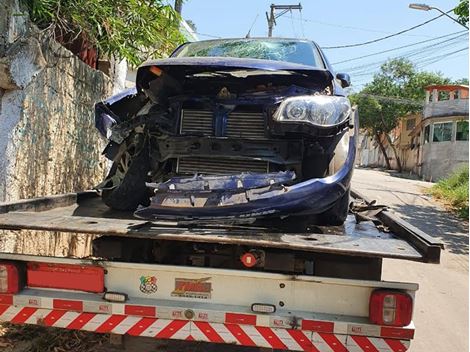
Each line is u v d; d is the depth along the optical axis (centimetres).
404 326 248
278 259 261
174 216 278
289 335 255
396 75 3675
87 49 609
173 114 338
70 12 477
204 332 260
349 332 251
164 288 267
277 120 304
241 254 278
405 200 1484
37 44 420
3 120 392
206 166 327
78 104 543
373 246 257
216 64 313
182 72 329
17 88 399
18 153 407
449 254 784
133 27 541
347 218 375
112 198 348
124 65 736
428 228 1034
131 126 346
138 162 342
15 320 273
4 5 375
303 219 309
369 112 3641
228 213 277
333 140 323
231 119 330
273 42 438
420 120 3291
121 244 282
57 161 491
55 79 477
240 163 322
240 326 257
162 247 308
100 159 621
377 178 2388
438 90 2997
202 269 263
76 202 392
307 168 321
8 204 303
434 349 397
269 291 261
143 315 262
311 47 426
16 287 270
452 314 489
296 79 336
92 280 270
